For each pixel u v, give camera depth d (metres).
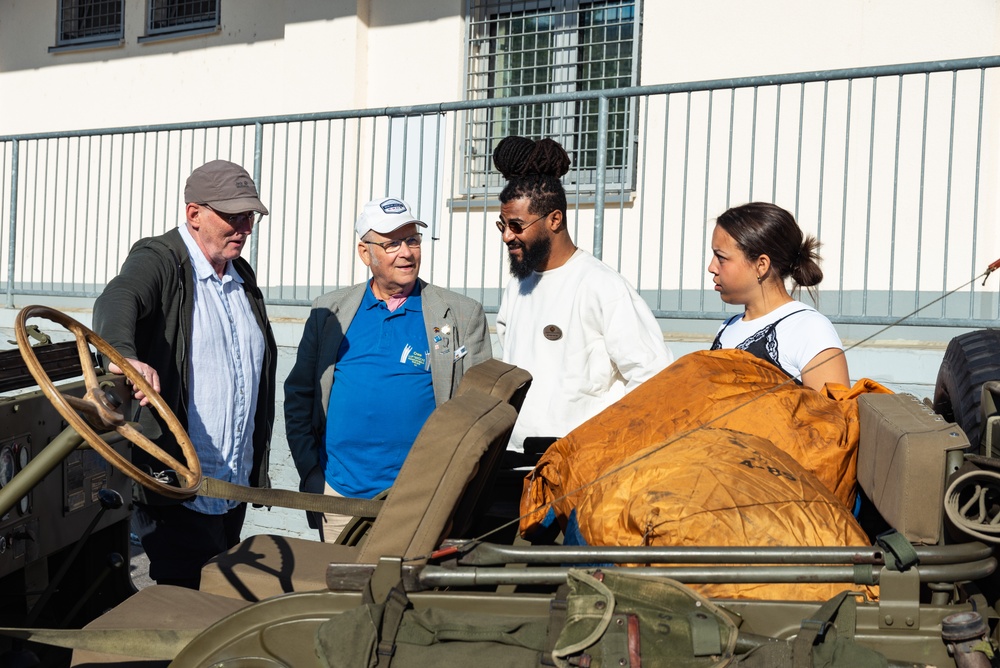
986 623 1.81
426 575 1.91
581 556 1.89
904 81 6.15
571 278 3.39
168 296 3.24
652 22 7.08
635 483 2.19
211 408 3.36
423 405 3.53
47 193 9.93
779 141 6.56
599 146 5.83
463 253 7.86
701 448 2.23
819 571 1.77
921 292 6.06
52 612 3.09
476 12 8.09
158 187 9.29
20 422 2.59
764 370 2.63
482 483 2.45
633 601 1.74
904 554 1.74
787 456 2.29
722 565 1.88
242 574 2.58
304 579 2.55
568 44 7.80
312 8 8.46
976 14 6.05
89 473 2.92
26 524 2.63
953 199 6.02
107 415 2.05
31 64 10.47
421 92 8.23
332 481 3.58
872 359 4.95
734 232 2.97
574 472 2.55
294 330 6.53
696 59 6.92
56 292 8.06
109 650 2.03
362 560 1.99
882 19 6.29
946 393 2.99
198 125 7.29
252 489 2.44
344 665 1.73
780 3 6.63
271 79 9.12
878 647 1.72
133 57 9.87
